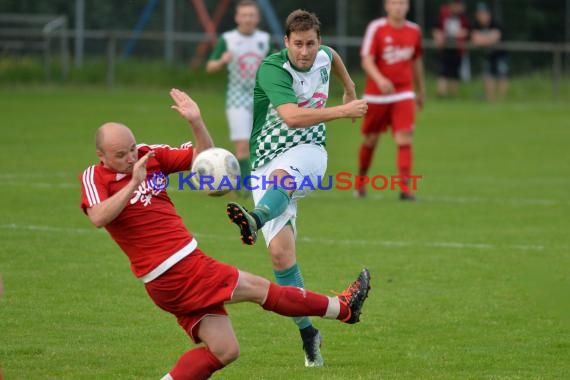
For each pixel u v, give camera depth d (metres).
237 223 16.11
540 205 34.88
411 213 33.09
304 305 15.41
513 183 40.50
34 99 68.00
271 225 17.58
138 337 18.83
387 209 33.94
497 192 38.06
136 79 76.94
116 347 18.17
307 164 17.89
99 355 17.64
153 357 17.61
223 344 14.52
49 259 25.00
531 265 25.23
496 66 75.00
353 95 19.75
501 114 68.12
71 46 78.06
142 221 14.48
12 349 17.80
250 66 37.31
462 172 43.84
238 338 19.02
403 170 35.88
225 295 14.47
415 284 23.27
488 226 30.72
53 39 76.75
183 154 15.30
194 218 31.53
